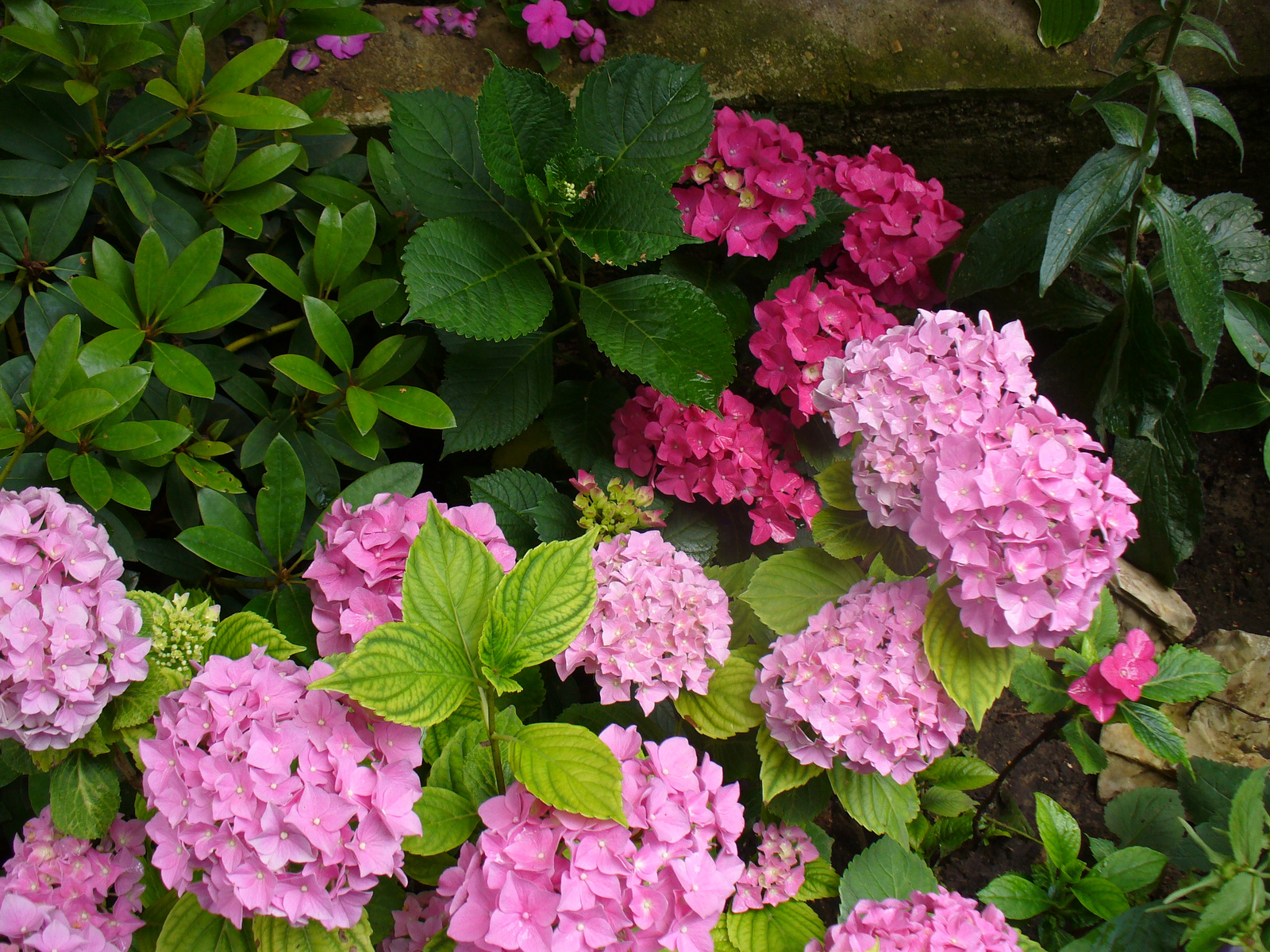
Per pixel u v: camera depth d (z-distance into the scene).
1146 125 1.43
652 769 1.10
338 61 1.66
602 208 1.42
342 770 1.06
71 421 1.23
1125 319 1.50
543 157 1.43
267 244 1.49
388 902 1.20
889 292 1.59
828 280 1.58
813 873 1.30
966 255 1.55
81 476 1.26
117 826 1.20
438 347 1.57
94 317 1.35
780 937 1.26
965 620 1.21
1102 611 1.44
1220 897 1.18
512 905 1.04
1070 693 1.35
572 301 1.51
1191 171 1.73
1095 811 1.50
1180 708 1.52
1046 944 1.36
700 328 1.42
